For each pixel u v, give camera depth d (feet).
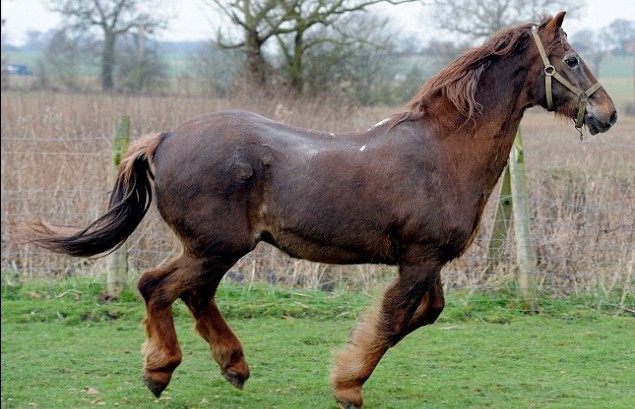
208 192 15.06
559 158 31.96
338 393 15.40
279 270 25.21
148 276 15.38
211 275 15.42
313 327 21.58
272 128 15.60
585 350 19.70
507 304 23.39
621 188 27.22
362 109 56.90
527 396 16.38
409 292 15.40
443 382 17.35
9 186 27.43
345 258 15.69
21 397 15.70
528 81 16.11
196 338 20.38
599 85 15.97
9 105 43.14
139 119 38.88
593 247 24.71
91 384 16.65
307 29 62.34
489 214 25.99
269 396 16.28
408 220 15.16
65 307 22.22
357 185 15.17
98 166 27.30
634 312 23.15
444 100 15.76
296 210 15.23
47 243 15.61
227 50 64.80
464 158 15.52
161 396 16.05
